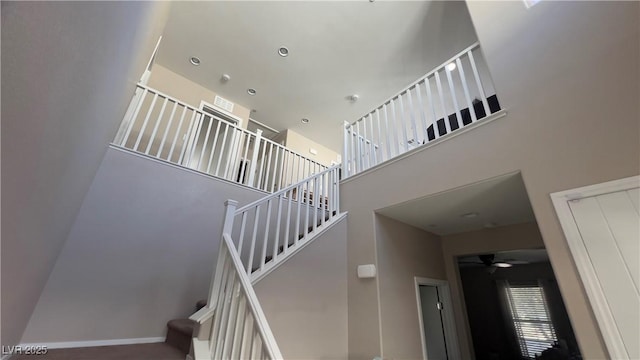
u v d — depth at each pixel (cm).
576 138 186
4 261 96
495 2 270
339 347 281
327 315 282
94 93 133
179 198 329
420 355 304
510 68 238
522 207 299
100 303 257
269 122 668
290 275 264
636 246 150
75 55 91
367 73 507
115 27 127
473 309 716
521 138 215
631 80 171
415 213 327
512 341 642
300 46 452
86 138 157
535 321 624
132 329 268
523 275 663
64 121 104
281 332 240
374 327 279
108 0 108
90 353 218
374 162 354
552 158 194
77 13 81
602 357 148
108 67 142
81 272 253
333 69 499
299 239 321
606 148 172
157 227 305
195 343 195
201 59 482
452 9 384
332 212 354
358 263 318
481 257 579
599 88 183
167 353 229
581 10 206
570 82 198
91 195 272
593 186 172
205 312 211
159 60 486
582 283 163
